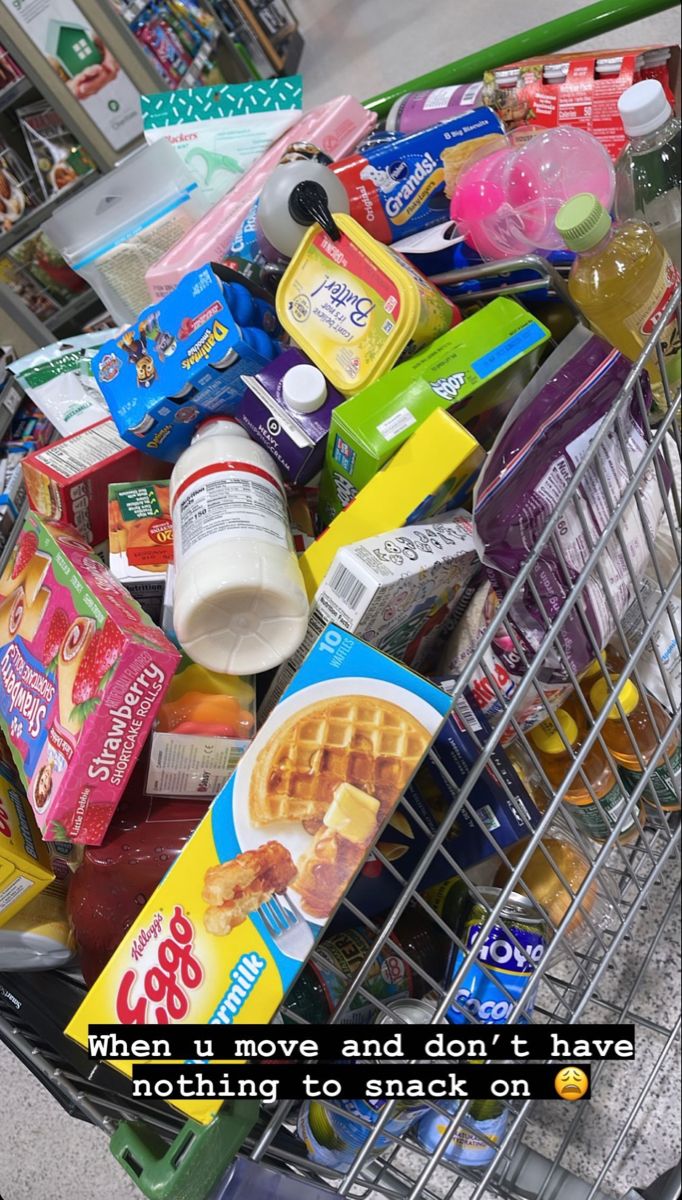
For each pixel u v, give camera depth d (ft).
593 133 3.54
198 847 2.34
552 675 2.76
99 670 2.44
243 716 2.68
